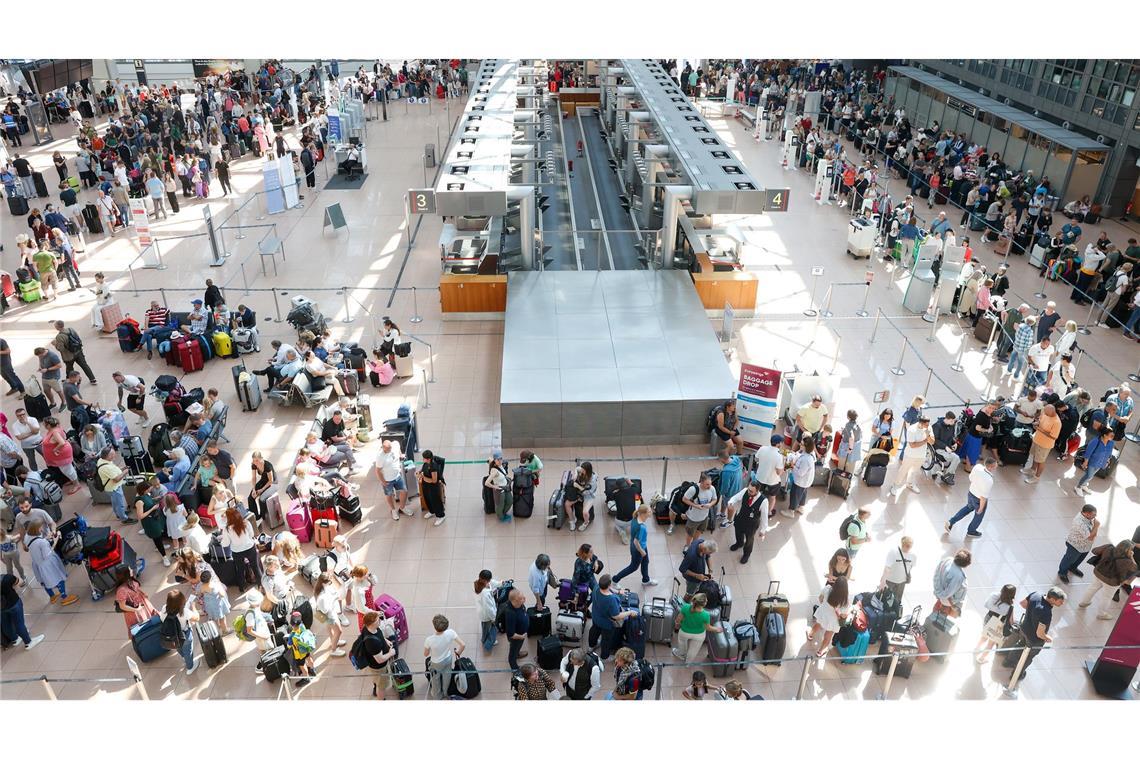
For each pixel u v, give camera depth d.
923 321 18.64
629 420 14.04
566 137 31.09
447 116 38.50
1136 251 19.03
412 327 18.38
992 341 17.28
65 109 34.56
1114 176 24.06
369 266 21.55
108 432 13.32
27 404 14.70
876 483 13.17
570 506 12.09
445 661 9.19
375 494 13.11
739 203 16.45
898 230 21.72
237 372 15.52
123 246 22.77
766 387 13.18
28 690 9.79
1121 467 13.91
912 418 12.81
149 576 11.47
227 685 9.88
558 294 17.31
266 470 12.02
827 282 20.66
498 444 14.30
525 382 14.27
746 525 11.34
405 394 15.73
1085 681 9.97
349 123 32.69
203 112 33.12
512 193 17.84
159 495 11.56
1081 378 16.53
